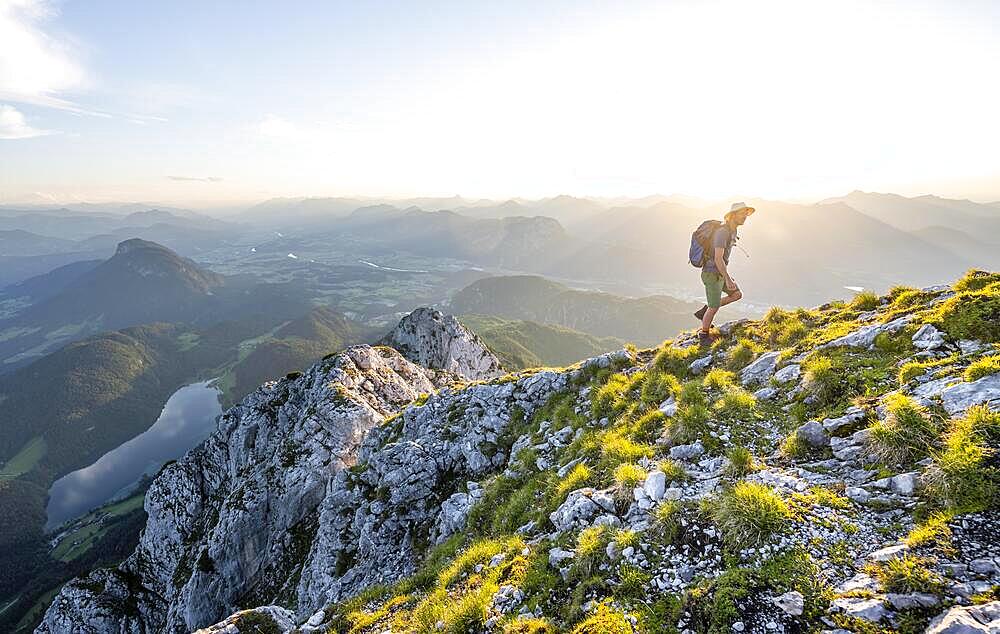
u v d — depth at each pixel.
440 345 102.88
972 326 10.74
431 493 25.28
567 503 12.07
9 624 169.50
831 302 17.25
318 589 28.16
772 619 6.65
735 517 8.27
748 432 11.48
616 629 7.57
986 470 7.10
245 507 50.41
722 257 15.94
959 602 5.78
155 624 59.53
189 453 75.31
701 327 17.59
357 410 57.16
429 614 11.49
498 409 26.69
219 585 47.25
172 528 67.56
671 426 13.02
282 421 68.12
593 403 18.58
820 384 11.37
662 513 9.23
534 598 9.61
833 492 8.45
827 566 7.06
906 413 8.62
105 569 64.94
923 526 7.04
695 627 7.11
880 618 6.02
